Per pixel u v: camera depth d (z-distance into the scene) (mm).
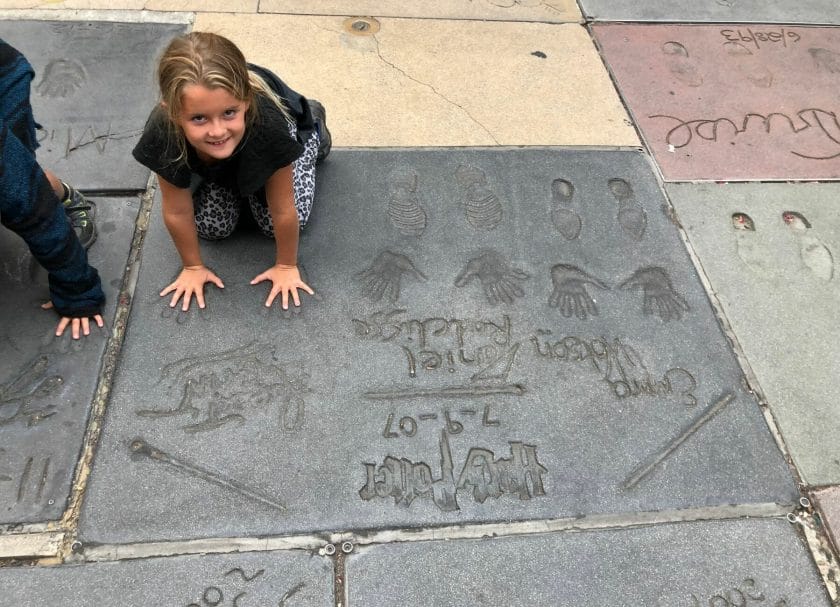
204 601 1271
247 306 1734
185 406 1538
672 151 2307
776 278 1952
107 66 2328
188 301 1710
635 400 1647
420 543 1382
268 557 1336
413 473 1481
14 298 1685
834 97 2580
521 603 1317
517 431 1567
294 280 1771
